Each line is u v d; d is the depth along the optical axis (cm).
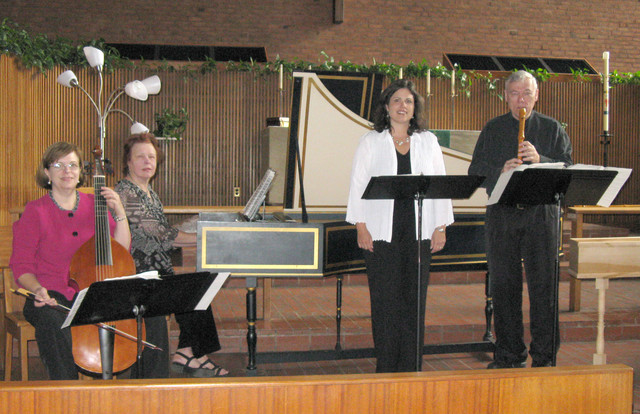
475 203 470
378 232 309
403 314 315
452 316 500
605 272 355
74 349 276
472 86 915
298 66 862
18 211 599
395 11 1062
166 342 307
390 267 312
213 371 379
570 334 480
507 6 1092
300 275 342
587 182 291
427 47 1071
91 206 303
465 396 181
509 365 350
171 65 855
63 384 169
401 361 316
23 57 674
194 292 239
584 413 186
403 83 313
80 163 299
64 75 647
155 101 852
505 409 182
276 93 880
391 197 279
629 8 1126
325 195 414
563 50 1112
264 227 338
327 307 533
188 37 1010
